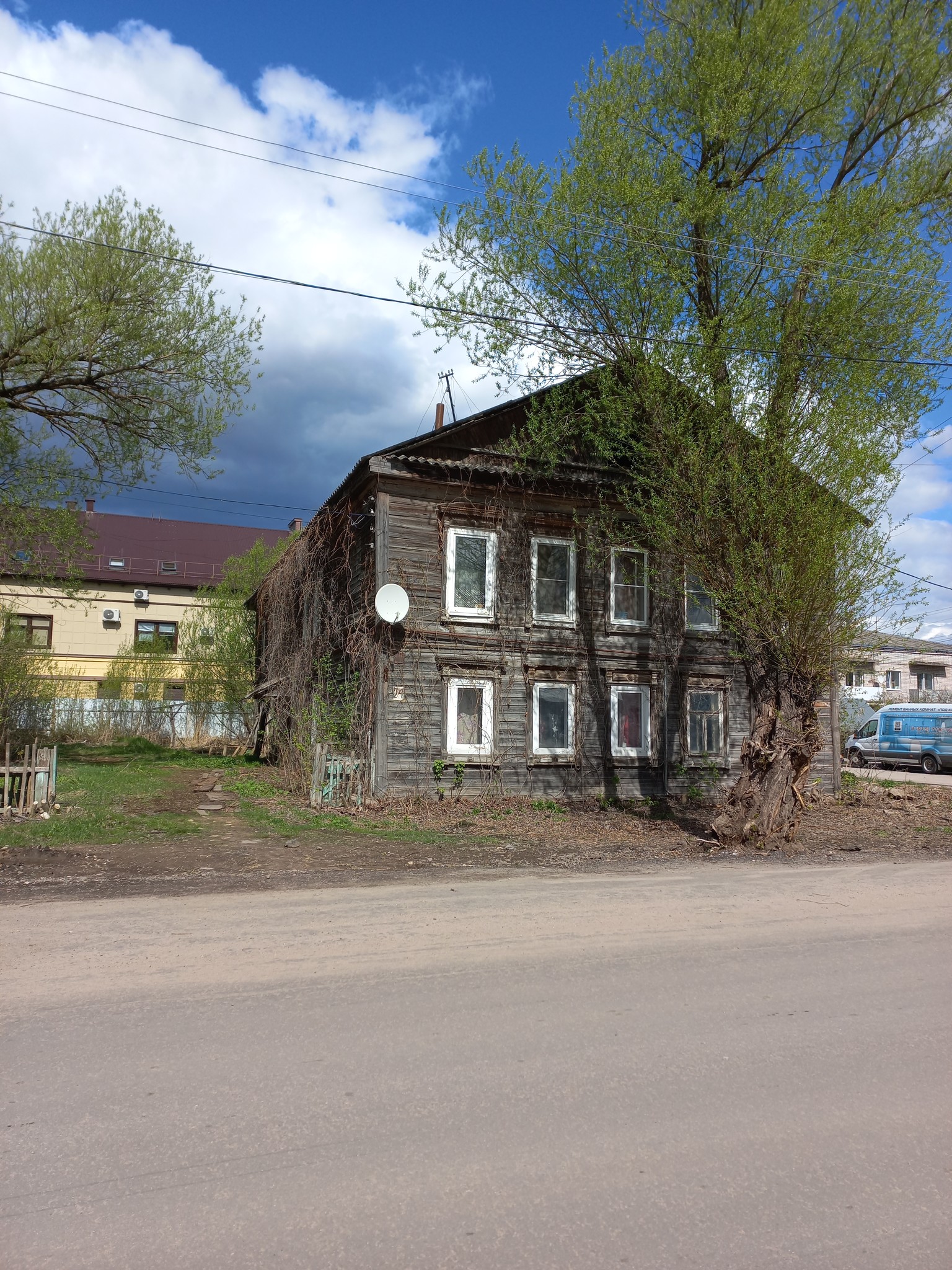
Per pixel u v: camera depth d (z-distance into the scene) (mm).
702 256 12414
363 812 13852
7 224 12391
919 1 13227
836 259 11508
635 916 7023
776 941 6332
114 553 42844
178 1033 4266
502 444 16422
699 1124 3473
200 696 29125
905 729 30469
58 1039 4160
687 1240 2705
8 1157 3100
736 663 18609
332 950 5773
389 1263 2553
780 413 11492
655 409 12250
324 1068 3891
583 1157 3189
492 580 16219
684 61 13125
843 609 11352
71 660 38719
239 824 12164
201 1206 2816
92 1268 2502
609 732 17062
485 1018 4570
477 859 10117
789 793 11805
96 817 11469
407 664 15383
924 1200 2977
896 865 10234
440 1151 3201
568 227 12141
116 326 16344
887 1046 4355
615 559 17344
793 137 13148
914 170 13344
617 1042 4289
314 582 19844
